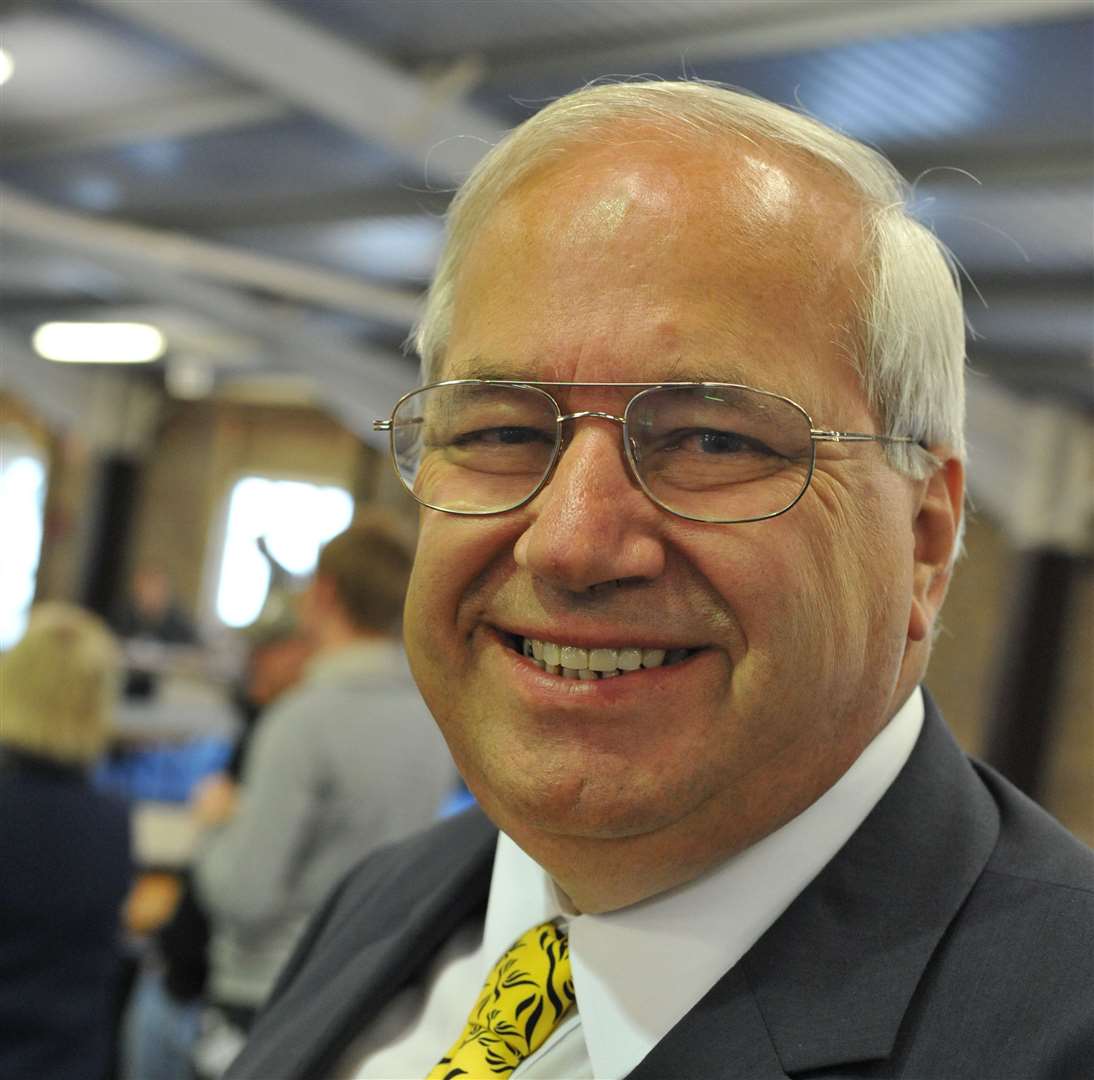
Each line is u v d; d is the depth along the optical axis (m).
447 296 1.10
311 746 2.59
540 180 0.99
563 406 0.94
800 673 0.91
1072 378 7.60
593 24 4.33
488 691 0.99
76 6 4.90
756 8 4.07
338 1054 1.19
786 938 0.94
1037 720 8.30
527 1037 1.02
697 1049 0.91
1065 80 4.19
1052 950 0.87
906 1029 0.87
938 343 1.02
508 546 0.97
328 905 1.43
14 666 2.66
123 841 2.72
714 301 0.92
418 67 4.89
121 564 12.99
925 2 3.86
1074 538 8.27
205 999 2.70
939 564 1.06
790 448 0.92
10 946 2.51
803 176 0.96
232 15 4.41
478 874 1.24
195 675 7.16
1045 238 5.52
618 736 0.92
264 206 6.93
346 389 9.55
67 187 7.17
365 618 2.70
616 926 1.00
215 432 13.18
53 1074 2.52
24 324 11.42
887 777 1.01
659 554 0.91
